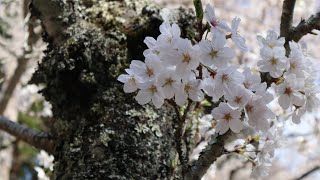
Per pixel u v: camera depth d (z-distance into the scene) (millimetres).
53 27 1020
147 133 882
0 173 2213
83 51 944
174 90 711
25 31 1656
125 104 905
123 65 943
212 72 710
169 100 757
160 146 879
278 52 724
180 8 1003
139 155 863
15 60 2012
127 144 869
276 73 727
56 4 1014
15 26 2182
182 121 758
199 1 718
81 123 916
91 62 940
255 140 817
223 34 702
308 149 2559
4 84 2158
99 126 893
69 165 880
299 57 733
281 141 830
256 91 717
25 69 1980
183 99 711
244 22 2430
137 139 875
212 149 755
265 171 821
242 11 2602
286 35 806
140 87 723
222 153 756
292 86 736
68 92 946
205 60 694
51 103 993
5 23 2359
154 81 719
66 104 951
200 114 937
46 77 977
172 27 713
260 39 742
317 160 2629
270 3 2523
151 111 901
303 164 2646
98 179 843
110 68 938
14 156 3104
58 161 918
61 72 944
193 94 710
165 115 906
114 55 947
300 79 735
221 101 752
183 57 697
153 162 864
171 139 894
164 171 864
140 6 1023
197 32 785
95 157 863
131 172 848
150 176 853
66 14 1010
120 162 854
